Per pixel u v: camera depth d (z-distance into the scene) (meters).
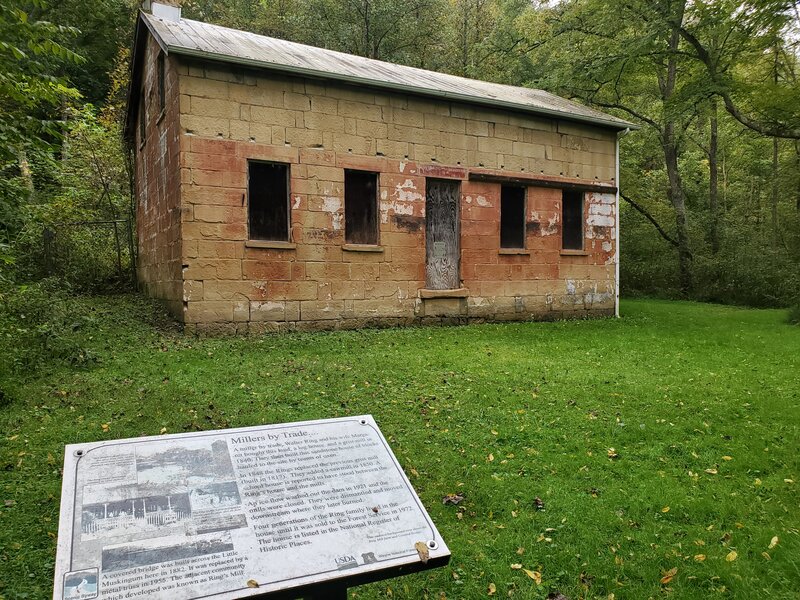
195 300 10.53
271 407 6.32
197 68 10.55
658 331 13.45
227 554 2.39
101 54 25.64
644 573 3.64
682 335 12.84
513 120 14.49
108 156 18.31
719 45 19.80
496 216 14.30
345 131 12.07
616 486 4.91
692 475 5.14
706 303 22.97
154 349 9.06
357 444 3.08
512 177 14.43
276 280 11.33
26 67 7.88
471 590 3.49
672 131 25.31
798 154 27.11
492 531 4.18
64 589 2.15
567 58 23.86
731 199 35.06
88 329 9.96
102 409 6.16
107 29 24.89
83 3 21.97
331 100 11.89
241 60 10.59
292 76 11.40
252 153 11.04
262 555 2.43
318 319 11.82
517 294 14.72
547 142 15.10
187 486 2.62
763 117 18.00
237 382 7.25
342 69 12.25
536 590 3.50
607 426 6.31
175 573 2.28
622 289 25.84
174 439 2.82
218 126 10.73
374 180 12.66
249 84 11.01
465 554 3.88
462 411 6.59
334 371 7.97
